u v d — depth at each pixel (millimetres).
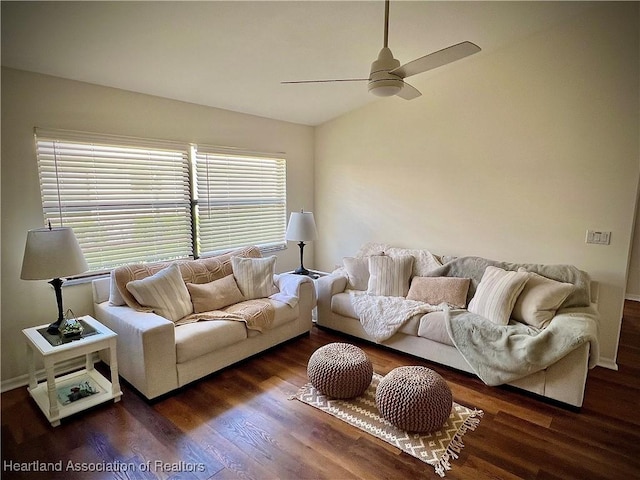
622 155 2785
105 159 2959
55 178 2703
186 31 2342
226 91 3375
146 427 2176
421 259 3637
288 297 3340
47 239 2246
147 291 2707
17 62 2389
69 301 2830
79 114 2773
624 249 2848
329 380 2402
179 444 2035
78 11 1994
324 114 4426
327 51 2885
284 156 4504
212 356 2734
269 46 2697
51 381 2131
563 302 2725
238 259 3445
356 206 4531
